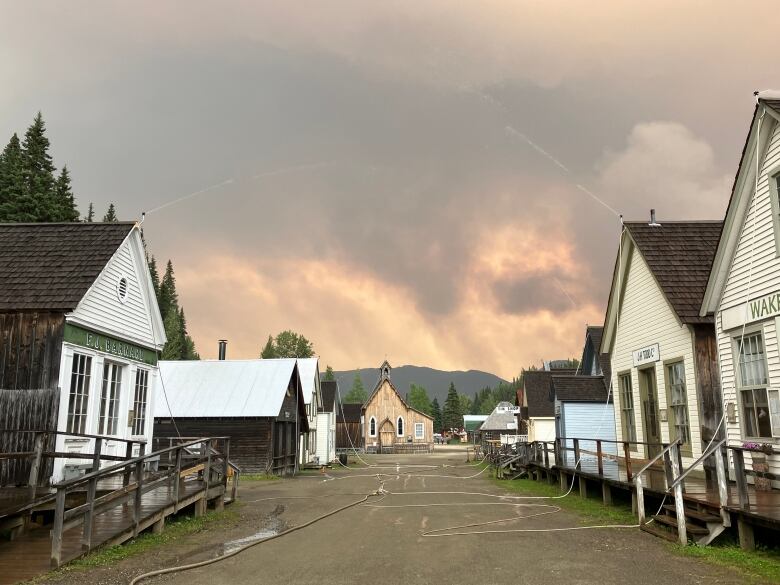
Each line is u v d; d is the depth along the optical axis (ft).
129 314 53.57
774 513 27.32
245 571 26.66
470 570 26.16
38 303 42.91
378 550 30.91
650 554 28.68
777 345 36.63
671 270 51.31
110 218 169.27
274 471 97.96
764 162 37.86
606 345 67.15
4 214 118.52
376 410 235.61
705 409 46.11
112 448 51.06
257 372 108.06
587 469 55.26
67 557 26.84
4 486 39.24
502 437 163.84
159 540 33.53
